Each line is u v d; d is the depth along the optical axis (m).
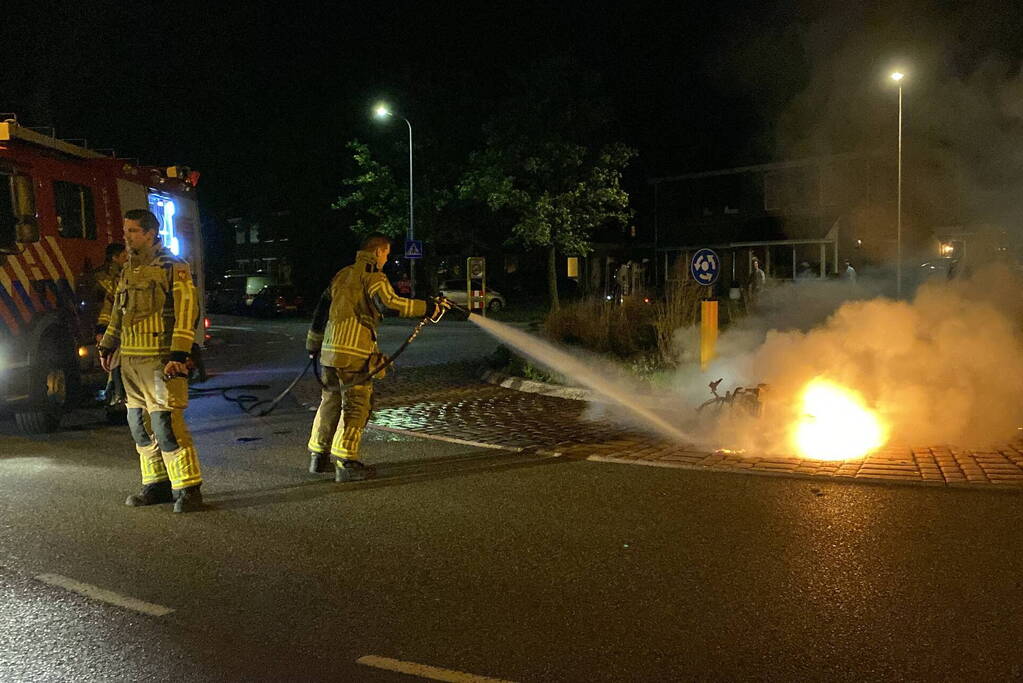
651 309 14.95
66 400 10.40
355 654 4.18
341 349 7.41
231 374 16.30
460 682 3.87
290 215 47.81
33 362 9.47
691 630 4.40
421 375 15.35
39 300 9.70
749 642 4.25
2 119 9.24
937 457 8.08
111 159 11.49
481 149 35.94
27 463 8.41
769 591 4.91
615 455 8.48
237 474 7.87
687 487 7.21
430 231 36.94
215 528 6.20
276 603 4.82
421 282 37.69
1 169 9.19
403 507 6.72
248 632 4.44
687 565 5.35
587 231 38.34
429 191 36.75
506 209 37.62
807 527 6.07
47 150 10.05
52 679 3.95
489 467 8.05
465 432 9.80
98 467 8.22
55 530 6.18
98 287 10.16
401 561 5.49
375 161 36.69
